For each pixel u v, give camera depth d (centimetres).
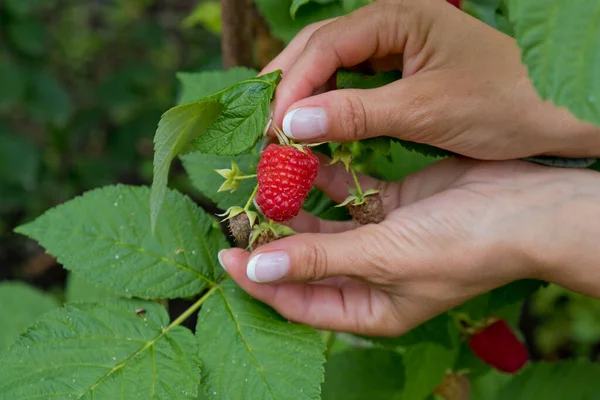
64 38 102
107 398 32
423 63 34
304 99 33
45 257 95
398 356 44
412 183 39
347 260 34
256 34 44
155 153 30
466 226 34
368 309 37
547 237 34
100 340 33
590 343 79
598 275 34
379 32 35
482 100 33
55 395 32
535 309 79
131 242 35
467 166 37
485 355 42
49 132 86
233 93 32
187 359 33
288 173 32
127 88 86
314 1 41
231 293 35
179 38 106
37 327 33
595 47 22
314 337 34
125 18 107
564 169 35
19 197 79
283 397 33
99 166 86
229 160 38
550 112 33
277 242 34
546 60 23
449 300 36
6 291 51
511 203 35
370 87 36
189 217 36
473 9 39
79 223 35
